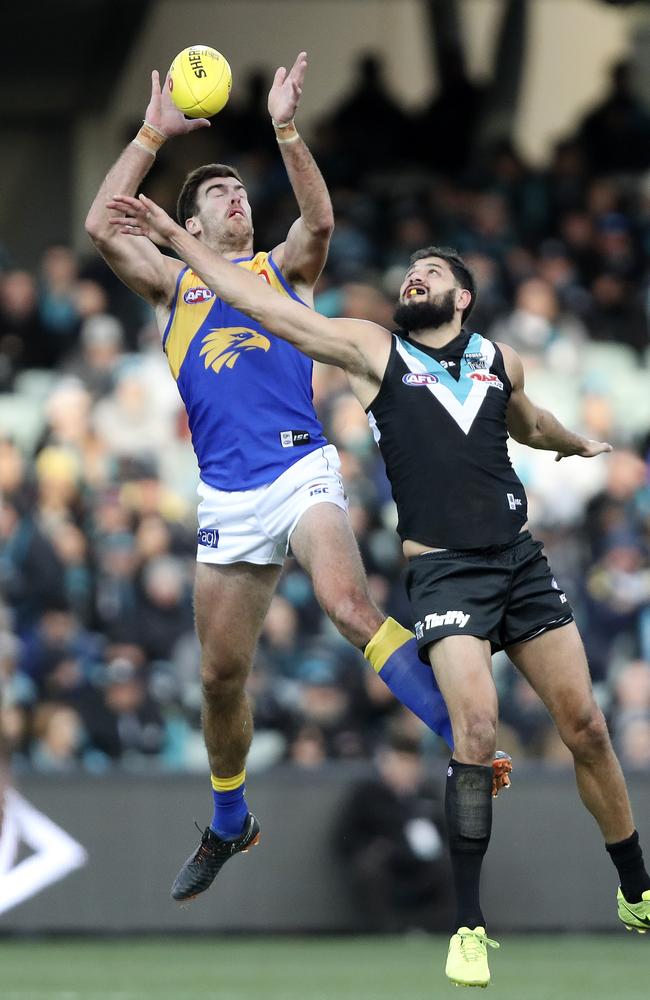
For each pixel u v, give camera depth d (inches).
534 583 862.5
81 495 1959.9
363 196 2620.6
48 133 2871.6
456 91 2753.4
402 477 866.8
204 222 938.7
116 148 2849.4
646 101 2918.3
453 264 896.3
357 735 1696.6
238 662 943.7
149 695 1692.9
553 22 2864.2
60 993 1180.5
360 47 2866.6
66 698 1667.1
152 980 1268.5
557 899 1574.8
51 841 1555.1
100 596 1811.0
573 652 858.8
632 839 888.3
